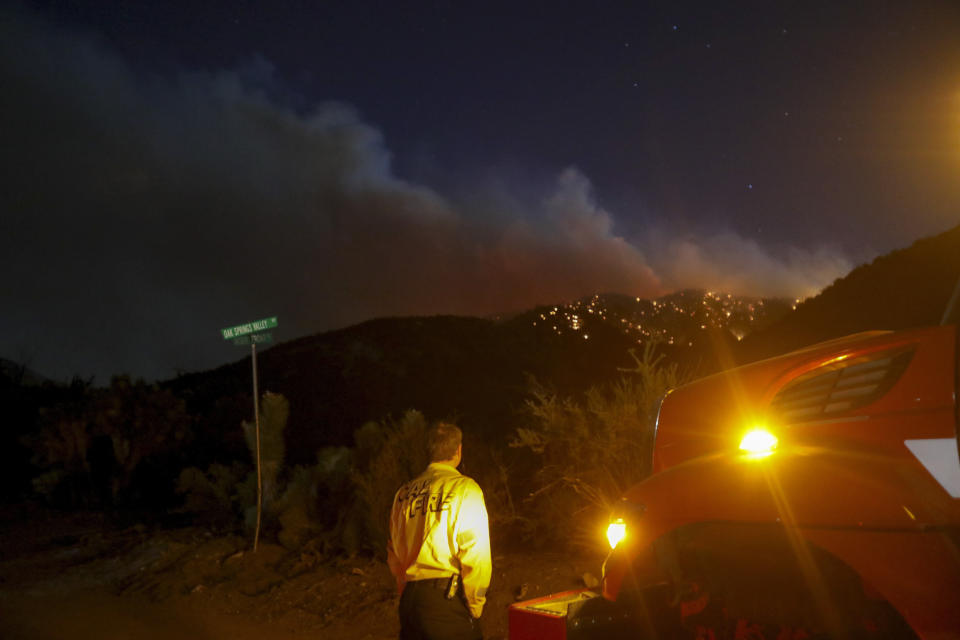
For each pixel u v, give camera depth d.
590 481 7.16
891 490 2.45
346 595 7.28
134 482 15.02
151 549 10.13
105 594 8.44
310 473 10.20
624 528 3.24
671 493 3.07
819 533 2.57
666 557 3.10
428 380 37.78
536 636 3.29
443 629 3.82
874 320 20.12
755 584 2.92
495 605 6.15
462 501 3.89
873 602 2.62
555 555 7.20
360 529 8.54
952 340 2.52
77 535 12.12
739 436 3.25
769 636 2.86
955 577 2.29
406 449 8.96
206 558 9.16
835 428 2.72
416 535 3.93
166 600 7.92
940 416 2.44
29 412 19.73
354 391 34.56
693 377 7.29
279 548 9.33
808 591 2.79
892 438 2.53
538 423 8.41
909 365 2.58
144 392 15.52
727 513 2.85
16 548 11.54
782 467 2.72
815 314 23.47
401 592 4.00
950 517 2.33
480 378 38.50
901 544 2.39
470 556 3.82
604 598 3.29
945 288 19.05
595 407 7.48
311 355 43.03
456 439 4.20
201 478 11.76
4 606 8.14
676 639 3.05
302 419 25.58
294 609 7.18
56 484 14.99
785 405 3.09
